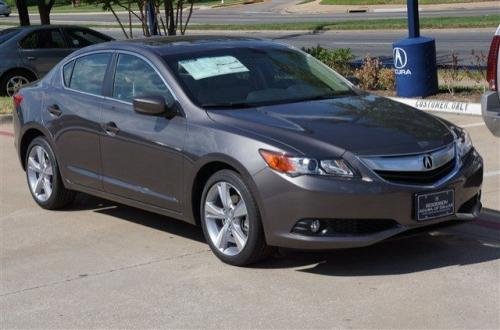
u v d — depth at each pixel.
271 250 5.80
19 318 5.19
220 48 6.88
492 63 7.44
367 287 5.45
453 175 5.72
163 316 5.12
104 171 6.96
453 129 6.19
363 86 14.55
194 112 6.14
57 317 5.19
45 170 7.74
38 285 5.79
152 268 6.03
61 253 6.50
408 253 6.14
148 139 6.41
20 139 7.99
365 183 5.36
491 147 9.47
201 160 5.95
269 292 5.43
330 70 7.29
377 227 5.47
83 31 16.39
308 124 5.82
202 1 58.75
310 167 5.39
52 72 7.79
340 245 5.38
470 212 6.01
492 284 5.43
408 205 5.45
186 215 6.24
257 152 5.59
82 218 7.50
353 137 5.61
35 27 15.93
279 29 32.38
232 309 5.18
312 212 5.38
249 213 5.66
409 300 5.19
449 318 4.89
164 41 7.11
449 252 6.14
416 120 6.13
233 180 5.75
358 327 4.80
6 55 15.45
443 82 14.58
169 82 6.41
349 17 37.16
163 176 6.35
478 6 36.38
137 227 7.14
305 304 5.20
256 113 6.06
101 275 5.93
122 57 6.97
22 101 7.95
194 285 5.62
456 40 23.23
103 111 6.91
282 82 6.69
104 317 5.15
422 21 28.59
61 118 7.36
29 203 8.13
